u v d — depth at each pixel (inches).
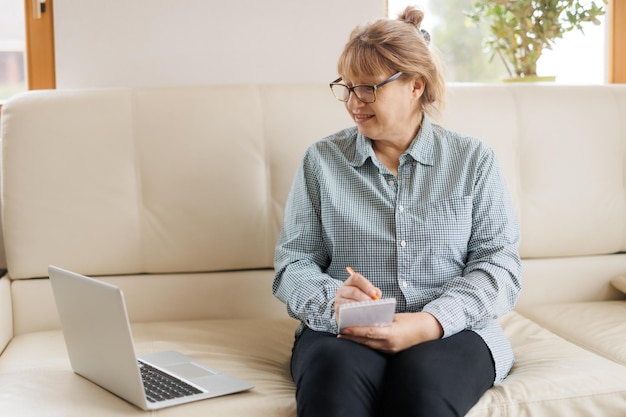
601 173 96.4
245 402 64.4
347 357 61.3
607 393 66.3
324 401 58.5
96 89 90.4
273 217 90.7
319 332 69.6
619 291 96.6
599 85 99.5
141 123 89.0
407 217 72.5
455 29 114.4
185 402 63.6
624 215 97.3
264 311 90.4
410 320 65.6
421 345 64.7
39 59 101.1
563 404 65.3
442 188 73.5
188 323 86.5
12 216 87.2
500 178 75.2
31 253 87.2
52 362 74.5
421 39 72.7
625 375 69.2
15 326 87.4
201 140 89.1
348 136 77.2
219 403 64.0
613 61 115.3
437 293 72.4
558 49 114.7
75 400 64.7
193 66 102.3
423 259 72.4
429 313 66.5
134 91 90.2
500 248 72.9
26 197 87.2
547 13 103.2
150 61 101.5
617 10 114.3
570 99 96.7
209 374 69.8
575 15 103.8
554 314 89.2
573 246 96.3
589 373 69.0
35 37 100.8
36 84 101.5
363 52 70.4
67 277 66.9
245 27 102.6
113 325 61.9
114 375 64.6
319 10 103.6
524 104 95.4
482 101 94.4
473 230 74.1
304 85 93.1
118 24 100.3
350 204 73.7
